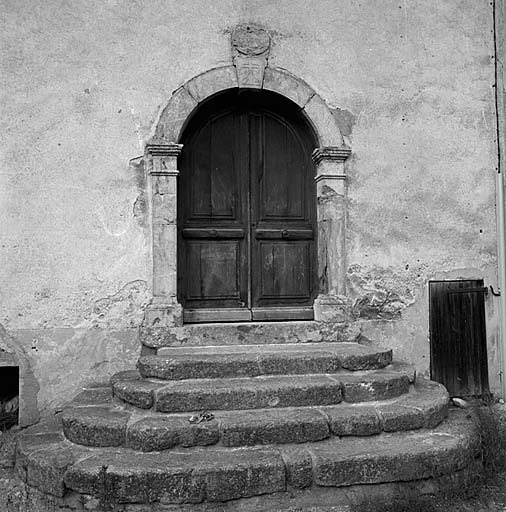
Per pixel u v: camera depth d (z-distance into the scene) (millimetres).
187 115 5363
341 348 5094
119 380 4516
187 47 5418
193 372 4441
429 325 5793
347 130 5699
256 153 5816
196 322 5523
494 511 3703
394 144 5805
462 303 5902
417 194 5840
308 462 3633
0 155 5039
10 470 4145
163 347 5145
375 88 5785
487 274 5980
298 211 5891
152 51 5348
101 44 5266
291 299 5816
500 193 6000
